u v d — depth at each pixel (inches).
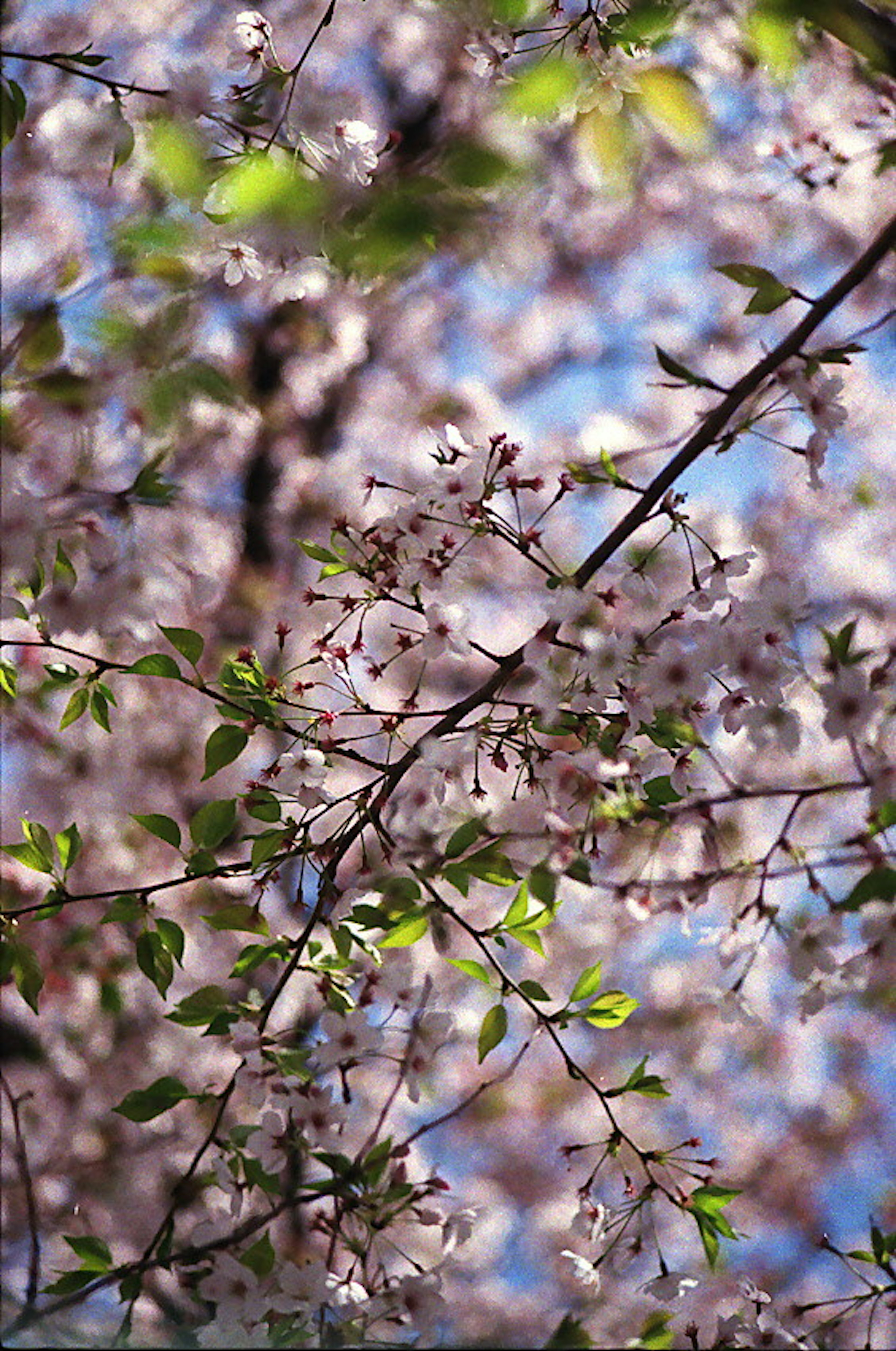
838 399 94.8
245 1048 92.7
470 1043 221.5
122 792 174.6
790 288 91.8
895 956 89.6
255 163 87.6
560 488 94.7
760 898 89.9
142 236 85.4
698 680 92.7
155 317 85.9
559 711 93.8
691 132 90.2
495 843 92.4
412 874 95.3
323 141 89.0
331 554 96.0
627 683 93.6
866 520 237.8
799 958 89.7
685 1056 235.8
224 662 97.6
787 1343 95.5
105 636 91.2
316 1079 93.3
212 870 95.6
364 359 227.6
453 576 95.2
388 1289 91.8
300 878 95.0
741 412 97.3
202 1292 91.5
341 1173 92.0
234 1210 92.1
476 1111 227.6
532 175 81.7
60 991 149.6
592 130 90.6
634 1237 95.3
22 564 87.8
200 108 89.5
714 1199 95.0
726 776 91.1
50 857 96.9
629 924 94.0
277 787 95.0
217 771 95.0
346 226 81.8
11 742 167.8
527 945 93.8
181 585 93.2
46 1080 161.0
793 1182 238.2
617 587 94.5
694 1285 94.8
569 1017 94.1
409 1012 93.2
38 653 156.6
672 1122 240.2
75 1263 147.2
